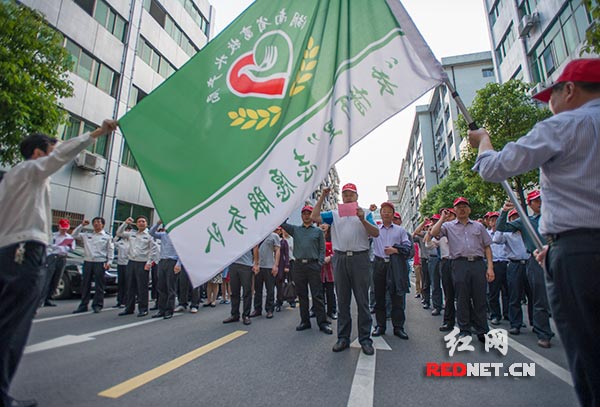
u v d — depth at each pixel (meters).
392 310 4.93
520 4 17.72
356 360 3.62
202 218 2.26
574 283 1.43
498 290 6.18
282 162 2.41
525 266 5.26
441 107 38.38
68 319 5.89
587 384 1.53
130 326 5.36
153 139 2.38
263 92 2.56
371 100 2.55
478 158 1.82
